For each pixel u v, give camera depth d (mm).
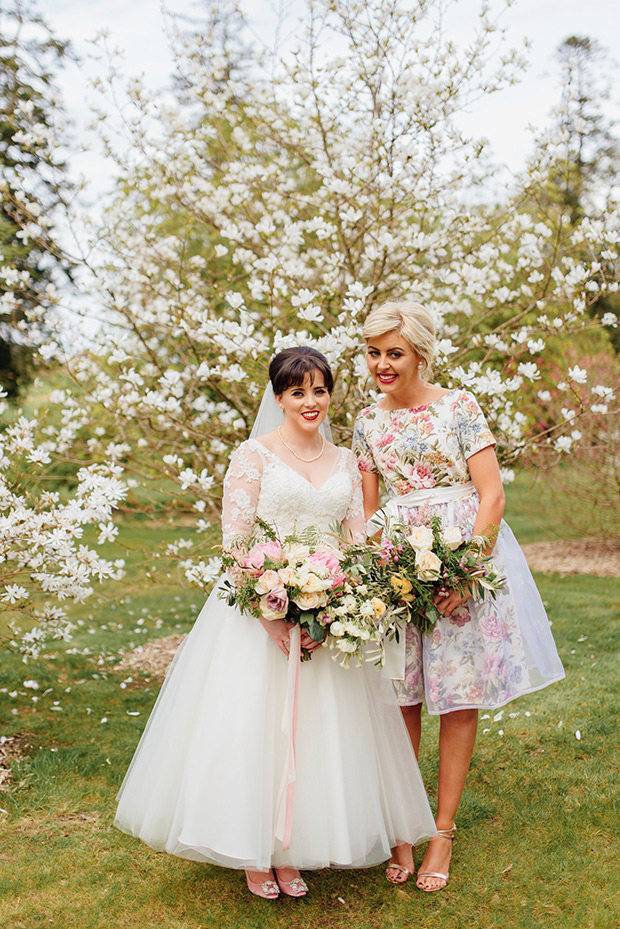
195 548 4707
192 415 4820
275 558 2270
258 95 5449
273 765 2225
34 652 3615
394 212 4926
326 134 5309
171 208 6438
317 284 5312
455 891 2332
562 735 3469
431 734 3637
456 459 2523
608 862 2432
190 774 2199
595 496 9094
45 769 3201
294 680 2242
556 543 10312
